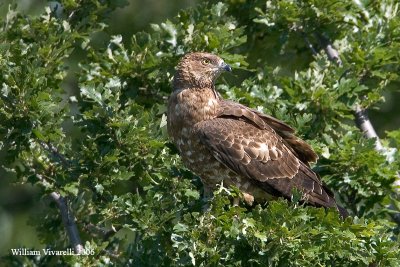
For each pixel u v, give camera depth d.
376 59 14.02
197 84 13.00
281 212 10.95
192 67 12.98
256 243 11.09
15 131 12.73
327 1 14.11
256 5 14.88
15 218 21.59
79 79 13.62
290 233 10.91
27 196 21.81
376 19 14.45
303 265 11.16
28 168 13.15
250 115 12.94
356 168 13.10
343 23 14.55
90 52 13.79
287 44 15.59
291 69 15.89
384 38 14.35
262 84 13.85
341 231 11.05
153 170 12.78
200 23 13.62
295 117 13.48
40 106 12.53
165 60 13.64
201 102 12.91
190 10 14.02
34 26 13.90
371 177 13.08
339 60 14.42
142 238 12.05
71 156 13.01
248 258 11.22
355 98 13.62
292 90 13.54
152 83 13.83
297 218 10.95
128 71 13.62
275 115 13.21
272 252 11.05
